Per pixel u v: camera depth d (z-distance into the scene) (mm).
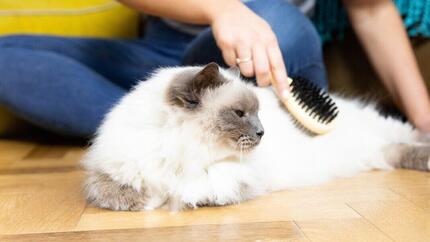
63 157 1787
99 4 2309
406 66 1744
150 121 1065
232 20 1276
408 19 1881
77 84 1820
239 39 1236
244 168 1121
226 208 1090
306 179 1271
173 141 1049
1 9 2141
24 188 1299
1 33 2119
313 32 1566
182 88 1050
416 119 1659
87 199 1154
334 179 1349
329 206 1079
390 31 1790
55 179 1405
